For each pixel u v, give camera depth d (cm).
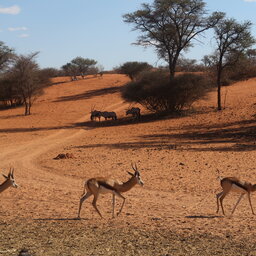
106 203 1480
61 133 4647
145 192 1675
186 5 5538
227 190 1270
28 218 1250
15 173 2225
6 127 5394
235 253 914
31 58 6806
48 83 8262
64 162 2541
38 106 7688
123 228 1128
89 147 3284
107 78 11775
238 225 1153
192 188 1731
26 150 3275
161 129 4462
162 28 5691
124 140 3703
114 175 2077
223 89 7331
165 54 5906
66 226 1152
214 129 4144
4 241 998
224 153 2675
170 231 1095
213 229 1112
